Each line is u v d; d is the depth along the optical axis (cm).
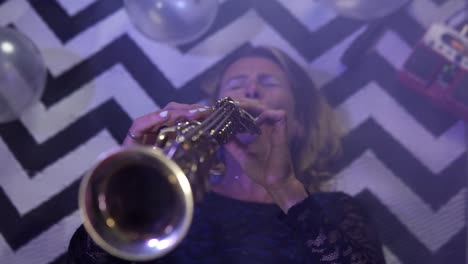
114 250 78
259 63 167
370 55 196
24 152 184
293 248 143
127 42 194
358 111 192
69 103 188
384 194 186
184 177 77
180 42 167
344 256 124
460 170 188
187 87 192
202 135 90
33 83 157
